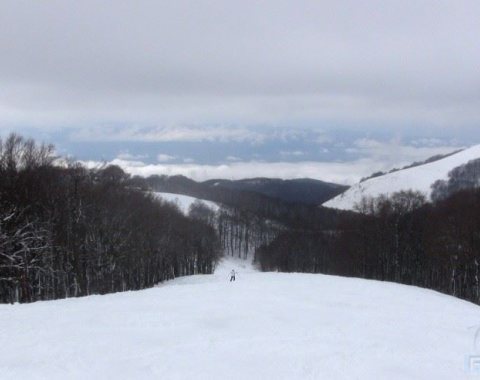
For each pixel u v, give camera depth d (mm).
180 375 11445
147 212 79875
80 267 49688
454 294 69000
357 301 24922
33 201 45344
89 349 13625
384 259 84812
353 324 17938
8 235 40125
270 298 24031
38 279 44875
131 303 21734
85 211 52469
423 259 80438
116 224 59062
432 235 74875
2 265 38000
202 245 115938
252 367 12055
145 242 71875
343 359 12820
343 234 105625
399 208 87500
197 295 24781
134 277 70562
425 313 22031
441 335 16641
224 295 24812
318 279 37406
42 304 21672
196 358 12742
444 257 70562
